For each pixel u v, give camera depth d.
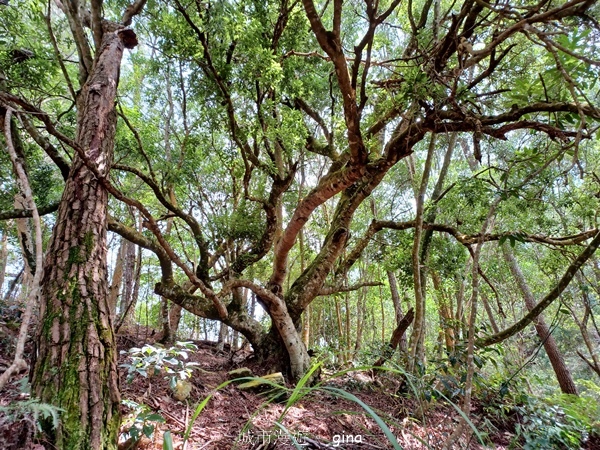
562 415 4.09
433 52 2.91
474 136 2.81
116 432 1.87
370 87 3.79
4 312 4.56
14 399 2.20
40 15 4.33
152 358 2.70
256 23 3.80
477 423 3.54
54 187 5.85
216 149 5.21
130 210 5.63
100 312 2.06
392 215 9.07
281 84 4.88
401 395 4.02
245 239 5.90
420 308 4.30
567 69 2.23
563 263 5.01
